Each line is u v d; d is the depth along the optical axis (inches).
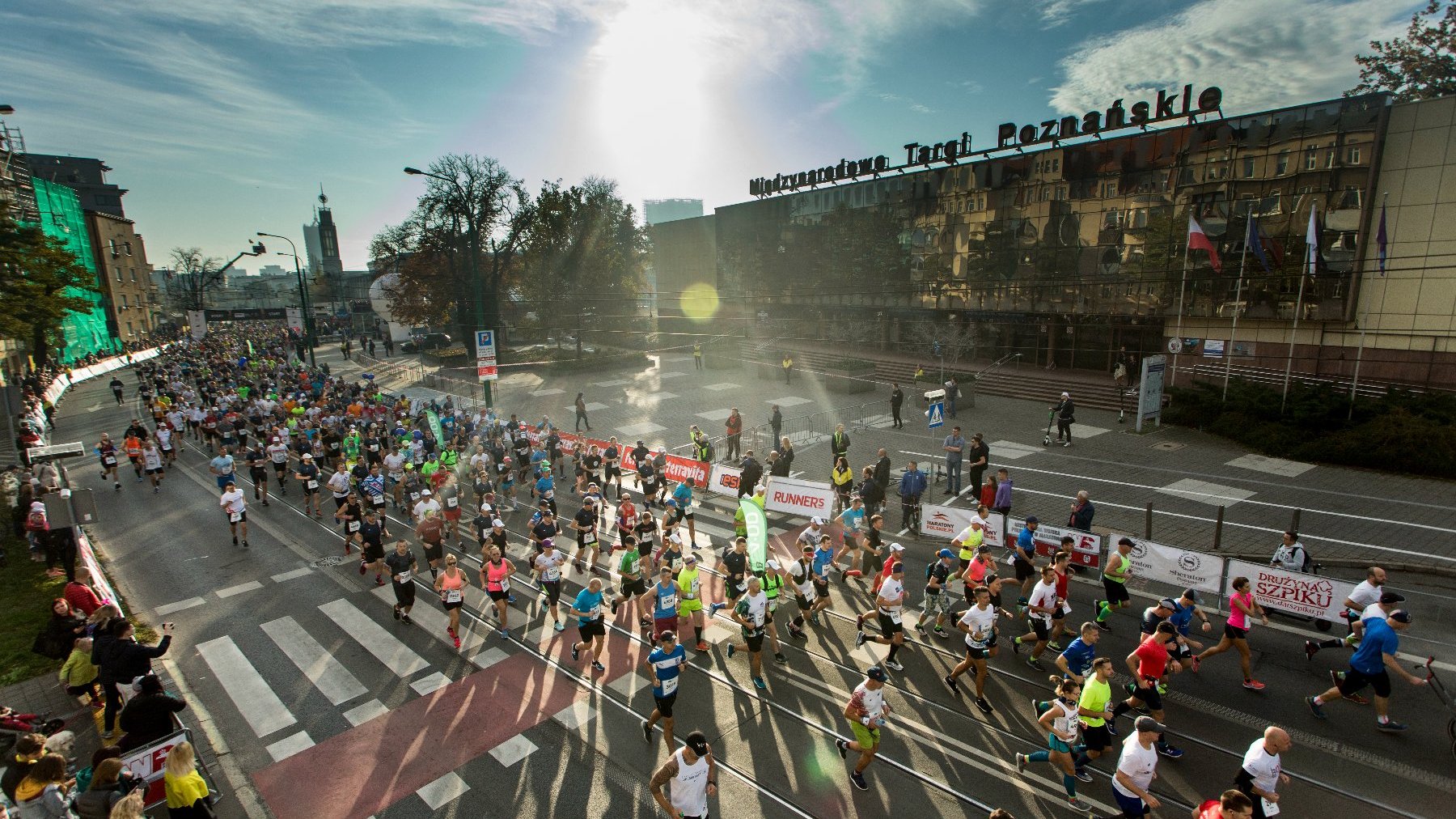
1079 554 564.7
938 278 1711.4
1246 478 792.3
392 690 425.4
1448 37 1208.8
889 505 757.3
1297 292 1096.8
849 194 1893.5
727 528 700.7
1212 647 406.3
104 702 413.7
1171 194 1262.3
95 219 2753.4
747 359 1814.7
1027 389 1326.3
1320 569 554.9
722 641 480.1
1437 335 978.7
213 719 399.5
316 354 2714.1
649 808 323.9
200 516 777.6
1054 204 1455.5
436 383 1699.1
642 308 2677.2
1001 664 441.1
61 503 526.0
